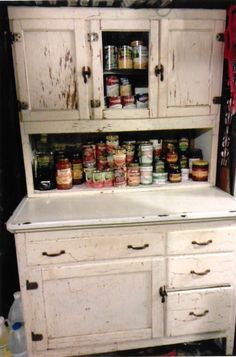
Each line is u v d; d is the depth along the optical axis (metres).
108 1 1.35
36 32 1.36
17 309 1.59
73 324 1.42
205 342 1.67
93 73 1.43
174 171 1.71
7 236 1.66
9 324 1.59
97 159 1.68
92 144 1.67
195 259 1.41
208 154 1.70
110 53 1.47
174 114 1.54
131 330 1.46
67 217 1.33
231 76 1.46
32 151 1.63
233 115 1.52
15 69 1.39
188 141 1.83
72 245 1.33
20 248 1.31
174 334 1.48
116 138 1.66
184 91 1.52
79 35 1.38
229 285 1.46
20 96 1.43
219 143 1.66
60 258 1.33
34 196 1.60
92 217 1.32
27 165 1.56
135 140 1.82
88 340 1.44
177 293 1.42
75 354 1.46
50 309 1.38
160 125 1.55
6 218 1.63
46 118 1.47
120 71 1.52
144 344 1.50
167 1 1.37
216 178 1.73
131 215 1.34
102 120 1.50
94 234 1.33
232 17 1.41
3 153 1.58
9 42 1.54
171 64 1.47
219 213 1.35
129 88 1.54
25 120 1.46
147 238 1.36
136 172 1.66
